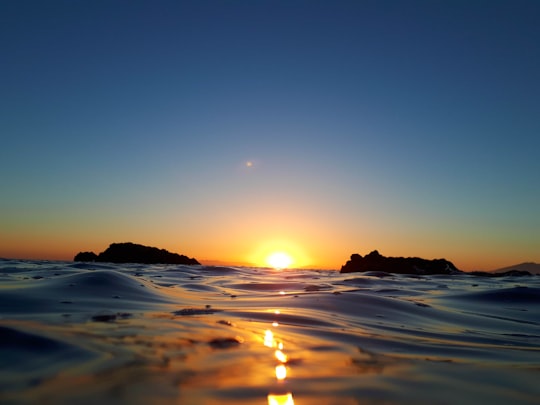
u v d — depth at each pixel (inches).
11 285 209.5
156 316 145.1
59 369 80.1
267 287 342.6
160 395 69.9
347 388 77.9
